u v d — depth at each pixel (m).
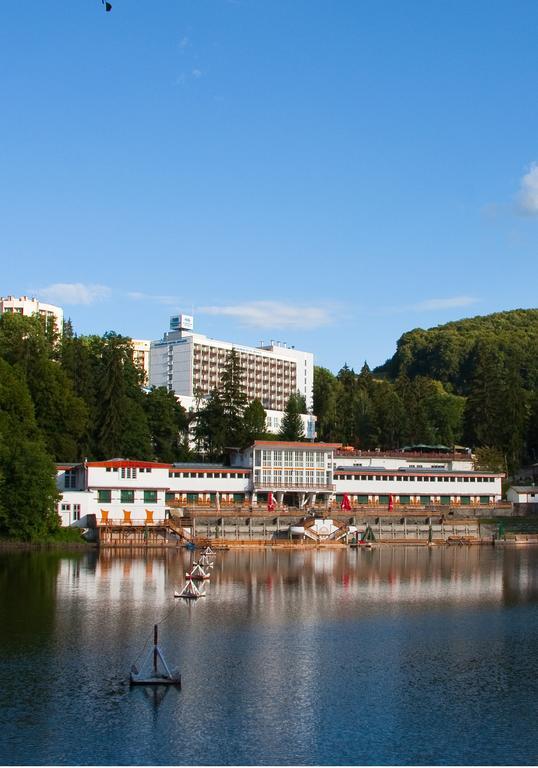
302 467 160.75
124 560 108.88
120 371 157.12
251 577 94.38
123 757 37.03
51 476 124.38
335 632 62.03
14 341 150.88
